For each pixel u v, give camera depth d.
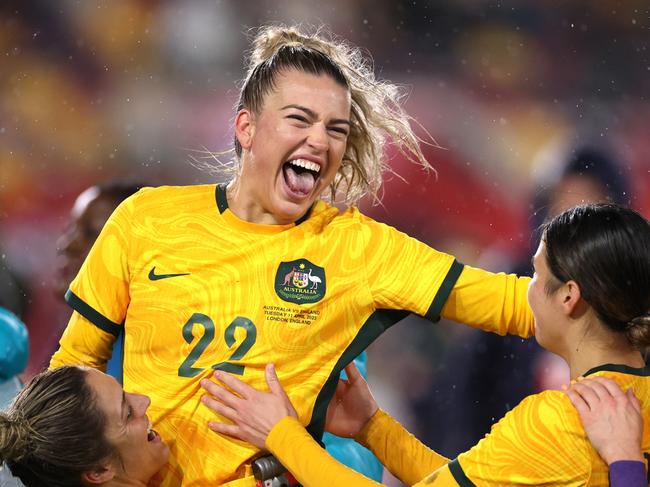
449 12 33.56
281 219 8.69
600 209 7.69
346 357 8.64
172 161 31.88
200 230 8.70
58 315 22.77
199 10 33.16
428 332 17.38
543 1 33.59
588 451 7.38
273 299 8.51
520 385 12.91
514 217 28.34
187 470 8.44
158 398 8.52
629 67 33.19
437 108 32.72
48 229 29.58
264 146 8.49
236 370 8.44
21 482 8.64
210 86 32.88
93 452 7.96
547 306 7.86
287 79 8.48
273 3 33.38
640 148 31.23
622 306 7.48
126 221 8.80
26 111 31.84
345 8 33.50
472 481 7.67
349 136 9.32
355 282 8.58
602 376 7.61
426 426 15.74
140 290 8.65
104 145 31.77
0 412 8.06
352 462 10.61
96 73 32.59
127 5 32.91
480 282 8.65
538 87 33.16
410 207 27.27
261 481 8.25
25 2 32.53
